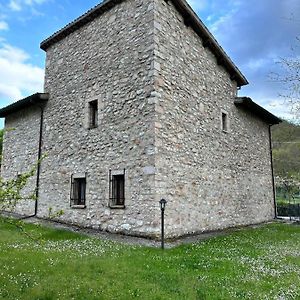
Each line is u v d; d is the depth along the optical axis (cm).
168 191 807
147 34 845
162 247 658
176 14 934
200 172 952
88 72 1001
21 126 1295
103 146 908
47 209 1076
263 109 1331
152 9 845
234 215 1126
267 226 1194
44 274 465
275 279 472
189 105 938
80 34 1059
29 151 1216
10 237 744
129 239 750
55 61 1150
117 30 929
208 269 511
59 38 1138
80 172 968
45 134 1141
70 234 805
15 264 511
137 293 396
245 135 1277
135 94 845
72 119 1033
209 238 834
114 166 866
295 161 1697
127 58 884
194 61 995
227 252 655
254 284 444
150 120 798
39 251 604
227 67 1173
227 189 1097
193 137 938
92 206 912
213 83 1090
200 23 992
